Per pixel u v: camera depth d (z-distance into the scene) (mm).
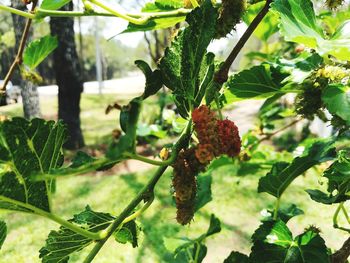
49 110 2725
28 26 231
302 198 903
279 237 176
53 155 116
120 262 679
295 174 197
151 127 483
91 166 91
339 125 174
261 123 492
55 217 115
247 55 472
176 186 120
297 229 767
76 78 1544
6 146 101
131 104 92
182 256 262
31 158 108
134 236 146
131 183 1080
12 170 104
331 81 173
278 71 201
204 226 812
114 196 996
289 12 142
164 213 874
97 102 3041
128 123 92
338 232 723
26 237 797
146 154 1270
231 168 1166
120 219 119
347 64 166
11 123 101
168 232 785
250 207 893
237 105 2158
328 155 186
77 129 1581
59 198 1002
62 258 143
